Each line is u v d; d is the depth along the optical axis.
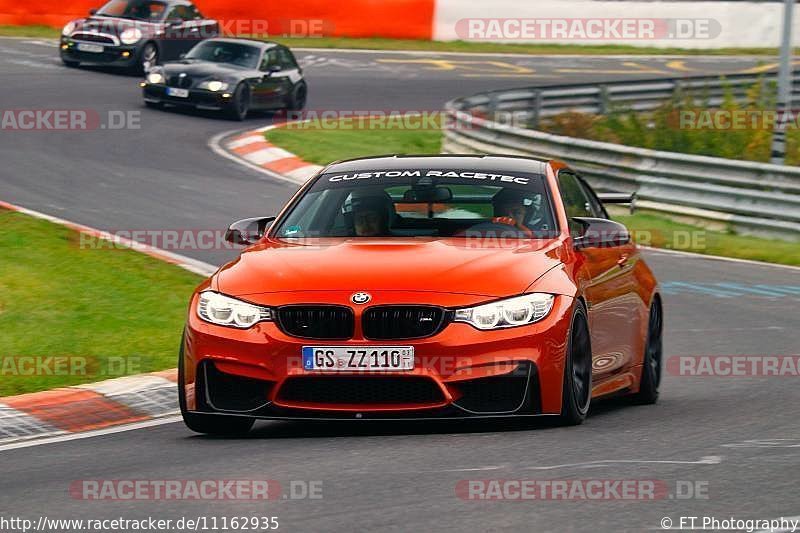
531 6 149.00
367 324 24.98
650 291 32.34
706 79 106.31
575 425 26.67
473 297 25.19
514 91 95.25
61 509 20.36
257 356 25.23
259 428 28.23
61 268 45.97
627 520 18.86
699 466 22.61
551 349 25.38
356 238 28.48
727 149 90.81
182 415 27.50
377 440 25.38
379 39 141.38
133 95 98.31
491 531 18.28
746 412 29.23
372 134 91.38
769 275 54.69
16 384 31.62
